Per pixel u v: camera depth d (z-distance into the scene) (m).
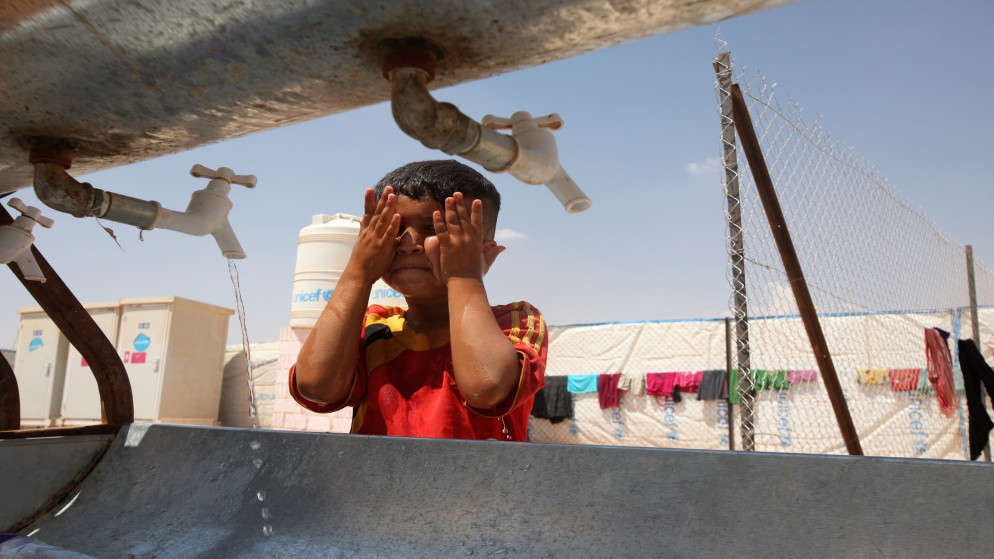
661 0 0.76
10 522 1.16
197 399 8.48
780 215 3.27
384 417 1.29
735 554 0.68
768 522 0.69
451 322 1.12
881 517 0.64
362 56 0.89
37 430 1.25
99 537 1.06
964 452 6.34
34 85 1.01
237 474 1.05
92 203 1.42
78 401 8.65
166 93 1.02
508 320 1.32
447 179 1.27
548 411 8.33
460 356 1.09
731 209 3.43
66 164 1.30
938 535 0.61
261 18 0.80
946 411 6.39
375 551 0.84
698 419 7.80
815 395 6.68
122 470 1.22
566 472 0.81
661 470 0.77
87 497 1.20
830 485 0.68
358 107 1.08
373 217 1.24
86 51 0.90
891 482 0.66
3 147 1.29
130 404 1.58
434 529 0.83
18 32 0.85
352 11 0.78
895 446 6.50
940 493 0.63
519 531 0.79
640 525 0.74
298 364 1.19
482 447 0.88
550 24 0.82
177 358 8.21
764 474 0.71
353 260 1.23
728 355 7.49
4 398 1.57
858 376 6.63
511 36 0.85
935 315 6.47
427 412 1.26
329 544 0.87
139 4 0.78
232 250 1.83
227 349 9.70
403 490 0.89
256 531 0.94
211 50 0.88
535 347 1.26
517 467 0.84
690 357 8.03
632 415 8.09
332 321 1.18
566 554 0.74
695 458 0.76
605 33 0.84
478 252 1.17
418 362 1.34
